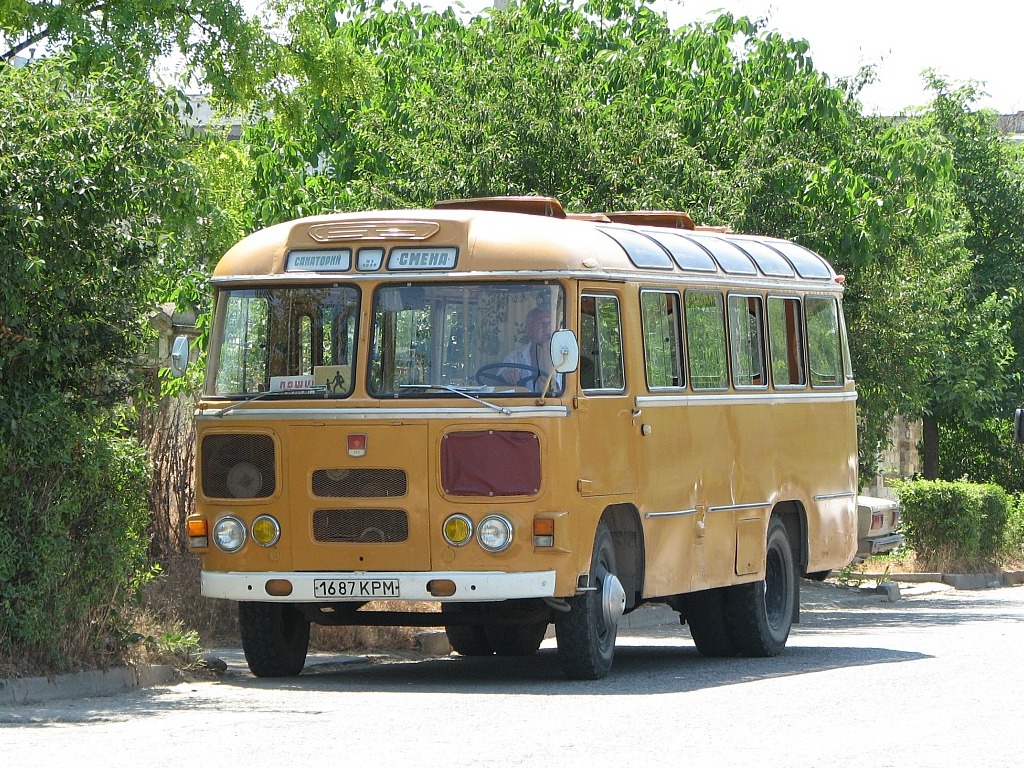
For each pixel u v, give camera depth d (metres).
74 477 18.39
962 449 67.62
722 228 26.08
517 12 33.97
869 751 14.20
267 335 20.00
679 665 22.91
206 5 30.14
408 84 37.16
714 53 37.62
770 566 24.86
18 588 17.80
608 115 32.72
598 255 20.22
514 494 19.03
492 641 24.83
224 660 21.94
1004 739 14.95
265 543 19.67
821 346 26.72
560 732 15.24
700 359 22.61
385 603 25.95
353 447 19.39
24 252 17.52
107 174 18.20
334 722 15.95
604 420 19.95
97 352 19.06
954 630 29.25
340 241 19.84
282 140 37.56
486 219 19.69
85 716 16.41
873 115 39.75
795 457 25.36
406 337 19.52
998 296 62.91
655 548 21.11
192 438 26.22
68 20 27.89
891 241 38.44
